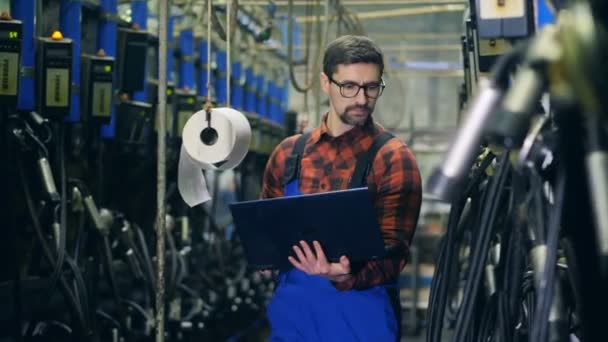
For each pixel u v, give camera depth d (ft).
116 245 20.99
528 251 9.86
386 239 12.60
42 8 18.49
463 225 13.67
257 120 31.94
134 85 21.50
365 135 12.91
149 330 21.49
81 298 16.84
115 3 21.15
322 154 13.07
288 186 13.23
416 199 12.75
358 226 11.98
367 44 12.66
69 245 18.89
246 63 32.45
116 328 18.94
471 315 9.44
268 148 34.53
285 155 13.46
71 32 18.99
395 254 12.57
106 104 19.40
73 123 19.31
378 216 12.74
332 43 12.83
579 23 5.16
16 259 16.72
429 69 42.78
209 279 27.78
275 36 34.27
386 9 43.32
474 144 5.51
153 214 23.75
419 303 42.06
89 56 19.45
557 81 5.26
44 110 17.44
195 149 14.10
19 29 16.15
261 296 36.29
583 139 5.94
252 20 30.73
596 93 5.12
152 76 23.85
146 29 23.52
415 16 47.21
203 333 27.37
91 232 19.11
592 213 6.08
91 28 20.53
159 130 13.71
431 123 51.24
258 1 32.04
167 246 23.77
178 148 24.07
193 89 26.94
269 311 13.21
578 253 6.17
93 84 19.34
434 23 47.52
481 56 12.15
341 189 12.86
